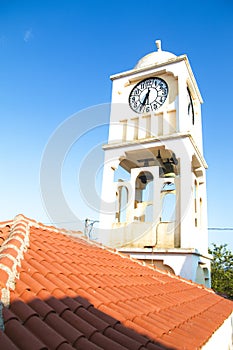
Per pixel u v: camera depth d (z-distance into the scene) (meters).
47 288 4.71
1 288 3.93
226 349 9.38
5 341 2.98
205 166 18.52
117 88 18.12
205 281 16.58
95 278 6.51
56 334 3.48
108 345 3.76
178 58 16.67
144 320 5.13
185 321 5.95
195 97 18.83
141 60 19.17
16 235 6.28
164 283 9.66
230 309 9.77
